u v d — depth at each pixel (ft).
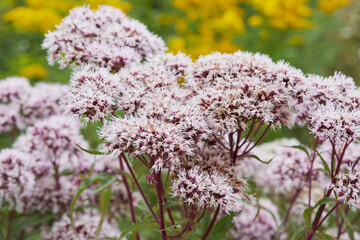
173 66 1.14
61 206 1.36
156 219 1.06
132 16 2.31
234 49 2.26
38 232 1.41
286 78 1.06
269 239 1.33
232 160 1.09
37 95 1.44
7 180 1.25
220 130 1.10
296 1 2.36
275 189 1.39
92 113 1.05
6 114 1.41
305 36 2.37
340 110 1.09
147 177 1.00
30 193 1.32
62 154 1.35
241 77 1.05
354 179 1.04
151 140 0.98
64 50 1.18
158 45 1.25
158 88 1.07
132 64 1.15
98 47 1.16
